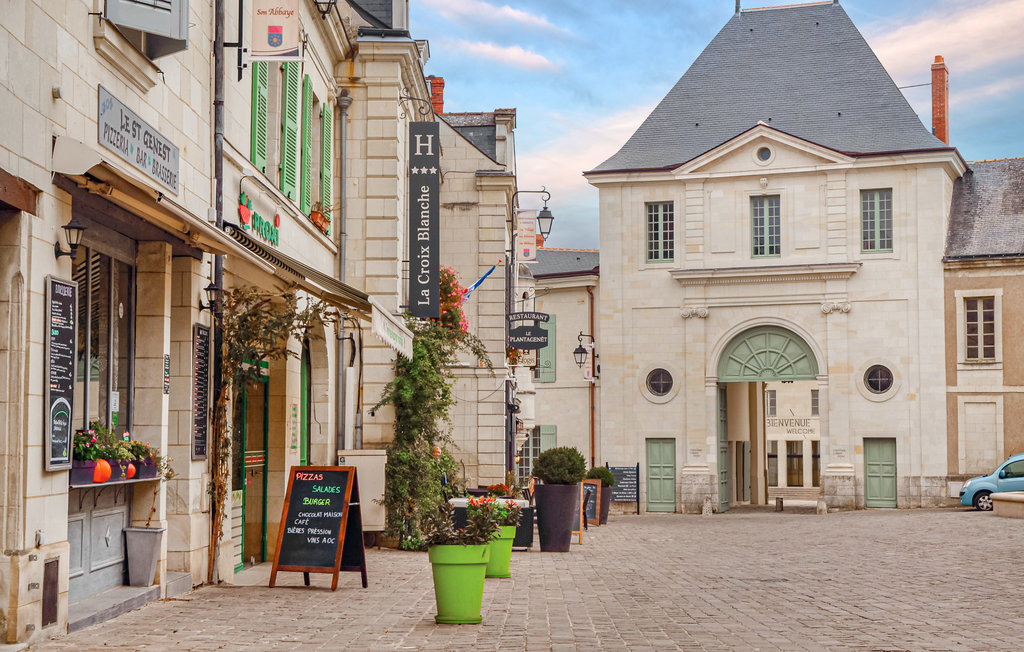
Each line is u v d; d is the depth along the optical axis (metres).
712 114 42.84
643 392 41.03
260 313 12.86
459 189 29.72
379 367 19.67
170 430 11.46
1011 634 9.79
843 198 39.56
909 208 38.97
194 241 10.29
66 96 8.50
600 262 41.88
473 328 29.19
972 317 38.34
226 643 8.48
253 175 13.54
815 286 39.69
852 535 25.12
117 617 9.64
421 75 21.80
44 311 8.22
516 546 20.83
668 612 11.38
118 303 10.57
